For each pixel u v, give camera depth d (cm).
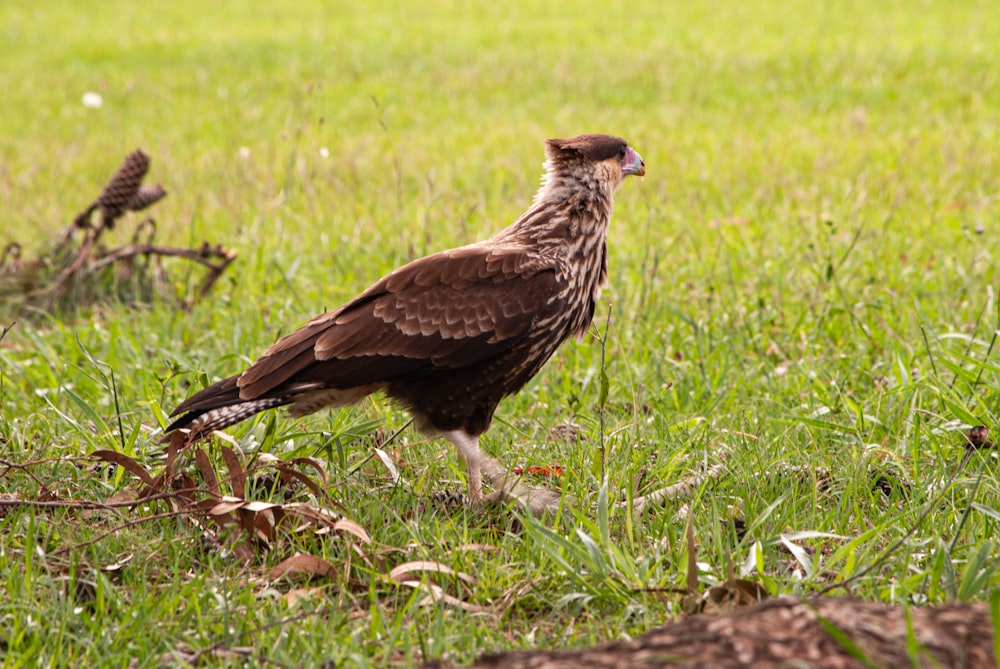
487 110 2942
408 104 3058
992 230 1636
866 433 980
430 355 901
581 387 1158
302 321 1344
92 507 788
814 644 520
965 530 785
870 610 549
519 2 4762
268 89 3328
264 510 777
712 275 1459
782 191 1891
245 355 1224
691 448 962
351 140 2581
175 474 855
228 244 1730
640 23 4169
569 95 3072
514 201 1956
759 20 4088
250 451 909
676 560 752
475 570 750
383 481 910
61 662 627
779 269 1416
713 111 2789
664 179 2028
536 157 2342
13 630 646
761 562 692
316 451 917
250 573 754
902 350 1147
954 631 533
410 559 758
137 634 650
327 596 721
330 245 1670
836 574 736
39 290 1486
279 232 1681
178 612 689
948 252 1523
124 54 3966
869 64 3209
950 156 2003
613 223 1756
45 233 1788
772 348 1235
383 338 896
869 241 1563
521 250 937
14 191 2155
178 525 807
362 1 4928
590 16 4375
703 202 1883
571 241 961
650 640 541
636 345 1251
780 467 897
